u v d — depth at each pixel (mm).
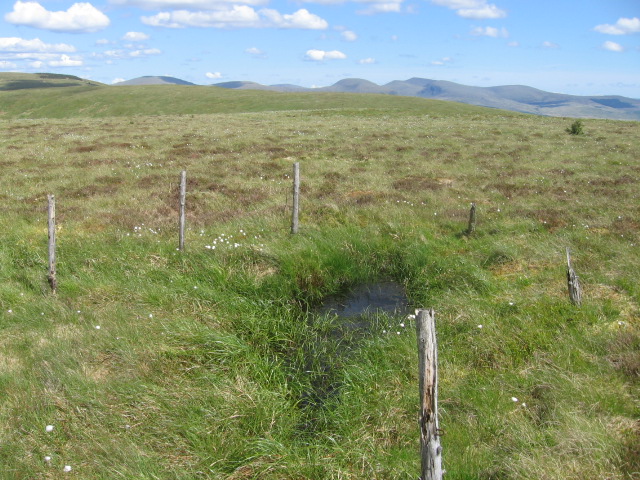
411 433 5594
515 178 20344
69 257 10617
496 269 10656
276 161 23344
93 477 4801
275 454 5184
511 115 57312
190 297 8984
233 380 6660
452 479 4809
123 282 9508
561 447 5078
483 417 5770
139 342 7246
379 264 11727
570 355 6895
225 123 42719
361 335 8719
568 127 40562
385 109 62188
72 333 7504
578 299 8336
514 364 6961
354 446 5371
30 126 39281
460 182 19641
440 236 13008
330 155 25750
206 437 5473
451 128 39062
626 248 11039
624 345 6980
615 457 4910
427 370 4164
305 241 11844
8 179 18375
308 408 6488
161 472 4867
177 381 6465
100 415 5648
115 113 92125
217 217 14094
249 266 10484
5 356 6863
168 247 11211
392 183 18719
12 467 4867
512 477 4734
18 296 8766
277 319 8938
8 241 11383
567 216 14242
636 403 5809
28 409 5691
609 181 19344
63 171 19984
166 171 20297
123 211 14312
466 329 7988
